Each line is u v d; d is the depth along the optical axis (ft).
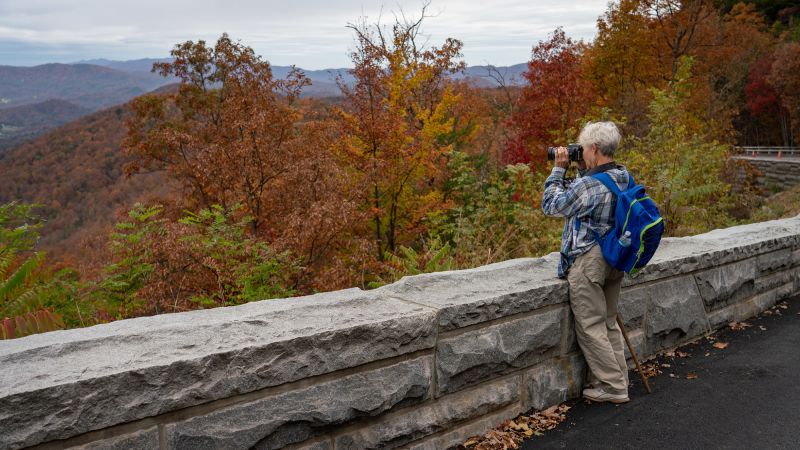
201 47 79.82
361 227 47.29
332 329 8.48
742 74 157.58
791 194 62.39
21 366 6.83
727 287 16.98
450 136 71.41
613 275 11.70
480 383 10.80
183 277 26.48
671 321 15.03
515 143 81.25
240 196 46.34
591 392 12.28
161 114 82.33
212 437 7.50
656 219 10.57
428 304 10.09
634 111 85.10
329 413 8.53
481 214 36.40
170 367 7.07
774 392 12.71
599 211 11.15
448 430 10.37
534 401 11.72
